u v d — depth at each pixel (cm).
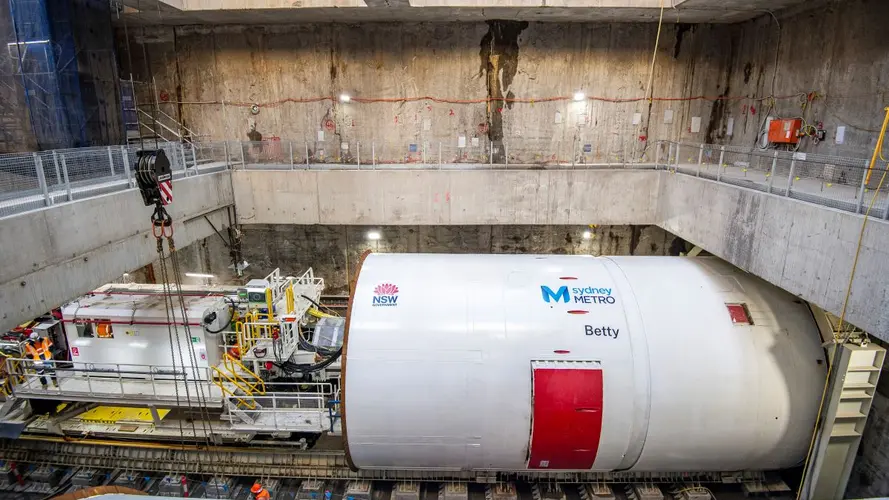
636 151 1759
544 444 759
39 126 1181
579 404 739
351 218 1492
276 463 974
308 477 953
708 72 1698
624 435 763
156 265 1781
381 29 1662
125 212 999
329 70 1703
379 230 1742
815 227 727
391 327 781
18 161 816
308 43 1684
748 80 1602
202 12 1480
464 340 766
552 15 1534
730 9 1425
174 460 985
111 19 1429
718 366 770
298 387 1094
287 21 1633
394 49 1680
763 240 862
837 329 796
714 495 892
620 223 1457
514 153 1759
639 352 768
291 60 1702
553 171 1438
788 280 792
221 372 995
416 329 777
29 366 1063
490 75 1694
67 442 1023
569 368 741
